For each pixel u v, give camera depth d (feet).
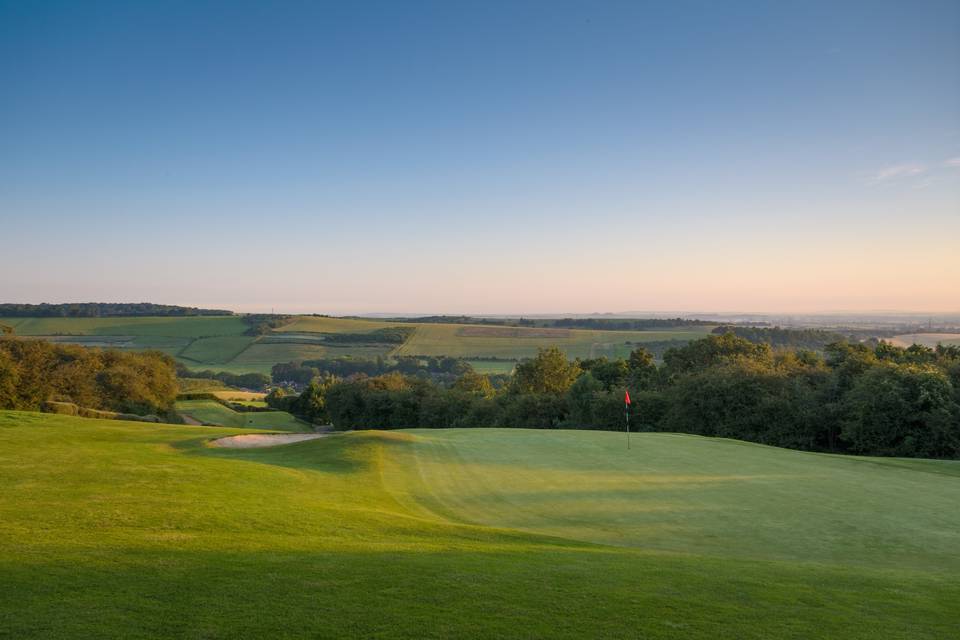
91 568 29.43
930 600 30.27
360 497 58.34
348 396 318.86
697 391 184.85
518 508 57.47
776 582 32.37
